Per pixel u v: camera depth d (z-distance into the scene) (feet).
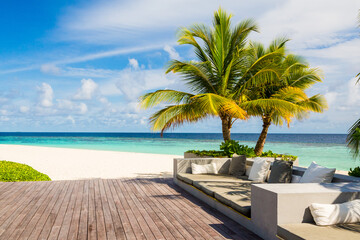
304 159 59.82
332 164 51.85
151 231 10.52
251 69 24.34
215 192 13.20
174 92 25.03
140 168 33.50
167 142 134.51
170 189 18.33
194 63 25.03
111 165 36.37
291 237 7.88
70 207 13.93
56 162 39.68
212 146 101.04
